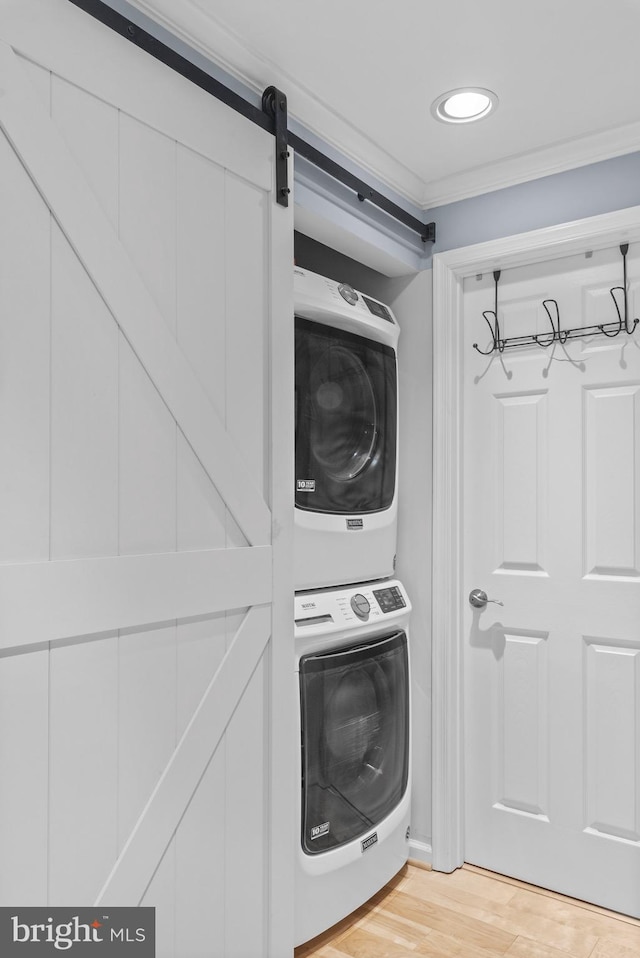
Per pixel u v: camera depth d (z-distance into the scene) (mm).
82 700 1226
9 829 1113
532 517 2340
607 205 2127
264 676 1609
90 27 1267
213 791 1464
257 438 1608
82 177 1238
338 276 2721
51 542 1185
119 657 1290
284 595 1655
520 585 2359
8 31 1135
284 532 1659
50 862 1168
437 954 1953
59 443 1199
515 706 2361
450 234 2449
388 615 2244
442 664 2408
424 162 2270
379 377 2330
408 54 1716
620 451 2184
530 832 2320
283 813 1629
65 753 1196
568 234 2189
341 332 2176
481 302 2453
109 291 1278
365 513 2244
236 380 1557
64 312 1211
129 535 1311
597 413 2225
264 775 1598
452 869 2396
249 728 1558
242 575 1540
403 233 2395
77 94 1243
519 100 1920
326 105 1940
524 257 2314
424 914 2146
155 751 1348
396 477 2416
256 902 1559
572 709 2252
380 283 2607
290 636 1670
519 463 2367
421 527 2475
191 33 1582
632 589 2156
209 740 1452
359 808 2098
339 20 1591
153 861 1328
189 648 1430
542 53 1709
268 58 1730
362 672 2133
